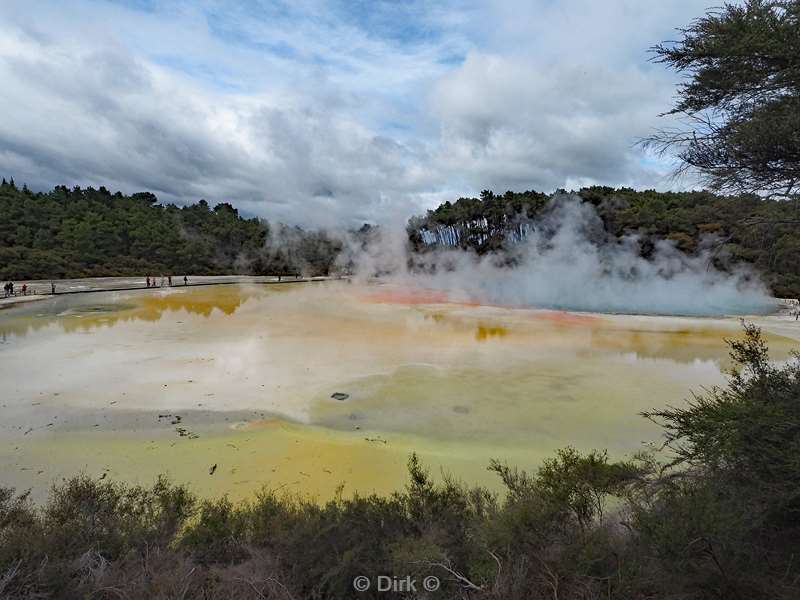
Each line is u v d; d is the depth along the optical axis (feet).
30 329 57.26
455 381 38.99
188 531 13.55
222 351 47.62
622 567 10.24
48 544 11.35
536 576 10.44
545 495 13.29
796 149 11.35
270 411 30.94
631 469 15.48
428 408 32.42
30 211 169.37
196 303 88.84
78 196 229.25
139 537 12.69
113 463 22.93
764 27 11.06
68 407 30.58
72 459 23.27
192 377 38.09
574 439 27.55
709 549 9.59
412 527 13.19
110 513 14.02
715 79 12.43
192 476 21.72
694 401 34.53
